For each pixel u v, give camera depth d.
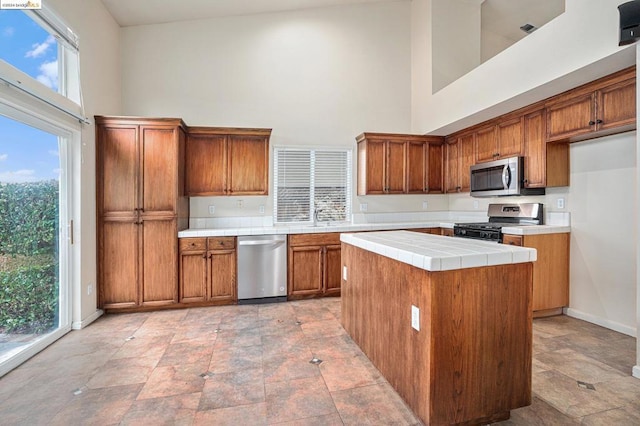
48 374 2.28
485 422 1.76
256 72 4.65
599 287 3.21
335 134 4.91
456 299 1.68
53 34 2.74
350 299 2.89
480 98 3.75
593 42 2.52
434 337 1.65
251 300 3.97
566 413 1.84
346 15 4.95
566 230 3.48
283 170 4.75
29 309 2.60
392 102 5.12
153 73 4.36
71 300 3.13
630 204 2.96
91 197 3.42
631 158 2.95
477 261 1.70
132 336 2.97
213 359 2.51
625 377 2.22
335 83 4.91
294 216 4.79
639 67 2.18
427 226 4.64
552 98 3.30
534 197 3.94
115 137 3.58
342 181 4.97
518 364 1.80
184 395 2.03
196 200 4.41
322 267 4.18
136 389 2.09
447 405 1.68
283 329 3.13
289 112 4.75
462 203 5.07
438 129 4.61
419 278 1.74
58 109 2.76
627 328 2.97
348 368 2.36
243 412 1.85
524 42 3.16
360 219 5.03
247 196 4.54
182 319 3.42
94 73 3.49
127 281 3.62
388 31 5.10
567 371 2.30
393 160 4.83
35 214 2.67
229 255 3.88
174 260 3.71
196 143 4.12
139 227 3.64
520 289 1.80
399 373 1.99
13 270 2.43
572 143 3.46
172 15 4.22
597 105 2.86
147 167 3.65
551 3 4.64
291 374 2.28
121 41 4.25
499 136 4.00
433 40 4.64
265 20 4.68
